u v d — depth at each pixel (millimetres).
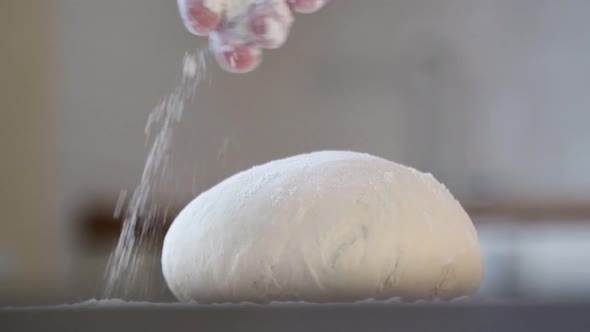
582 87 2242
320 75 2244
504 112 2260
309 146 2174
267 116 2166
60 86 2193
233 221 968
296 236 949
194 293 978
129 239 1198
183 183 1734
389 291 950
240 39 979
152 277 1165
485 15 2262
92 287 1364
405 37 2293
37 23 2170
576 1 2229
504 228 2078
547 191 2188
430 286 959
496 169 2229
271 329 833
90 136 2197
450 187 2213
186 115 1965
